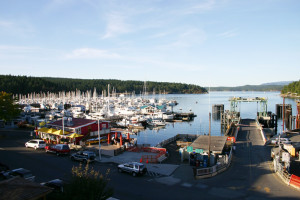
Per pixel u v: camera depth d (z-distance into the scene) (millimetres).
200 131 88188
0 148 41156
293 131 67000
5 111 60812
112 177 28016
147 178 27984
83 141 46031
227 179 27703
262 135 55750
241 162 34938
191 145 37156
